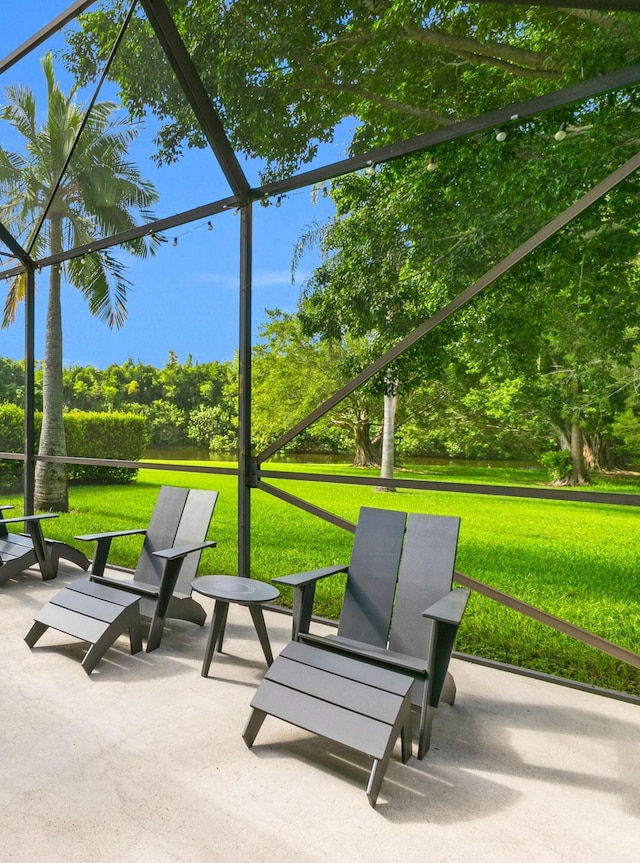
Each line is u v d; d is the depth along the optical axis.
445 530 2.63
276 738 2.21
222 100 3.67
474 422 7.96
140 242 6.90
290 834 1.64
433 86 3.92
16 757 2.03
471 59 3.72
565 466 7.40
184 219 4.25
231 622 3.71
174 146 4.33
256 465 3.91
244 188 3.87
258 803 1.79
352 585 2.79
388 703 1.89
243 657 3.07
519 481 7.76
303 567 6.33
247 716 2.39
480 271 5.47
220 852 1.56
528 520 7.63
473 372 7.22
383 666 2.25
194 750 2.10
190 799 1.80
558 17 3.42
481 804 1.82
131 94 4.09
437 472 8.35
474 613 4.68
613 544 6.70
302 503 3.68
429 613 2.04
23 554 4.46
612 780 1.99
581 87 2.58
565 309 6.27
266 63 3.60
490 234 5.12
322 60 3.61
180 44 3.24
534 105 2.72
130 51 3.75
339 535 7.67
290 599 5.17
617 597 5.34
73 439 9.78
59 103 4.61
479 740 2.27
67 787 1.85
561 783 1.96
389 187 5.76
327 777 1.95
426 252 5.68
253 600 2.59
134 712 2.40
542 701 2.67
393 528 2.79
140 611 3.27
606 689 2.77
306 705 1.98
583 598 5.34
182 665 2.94
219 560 6.66
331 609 4.86
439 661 2.20
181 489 3.78
